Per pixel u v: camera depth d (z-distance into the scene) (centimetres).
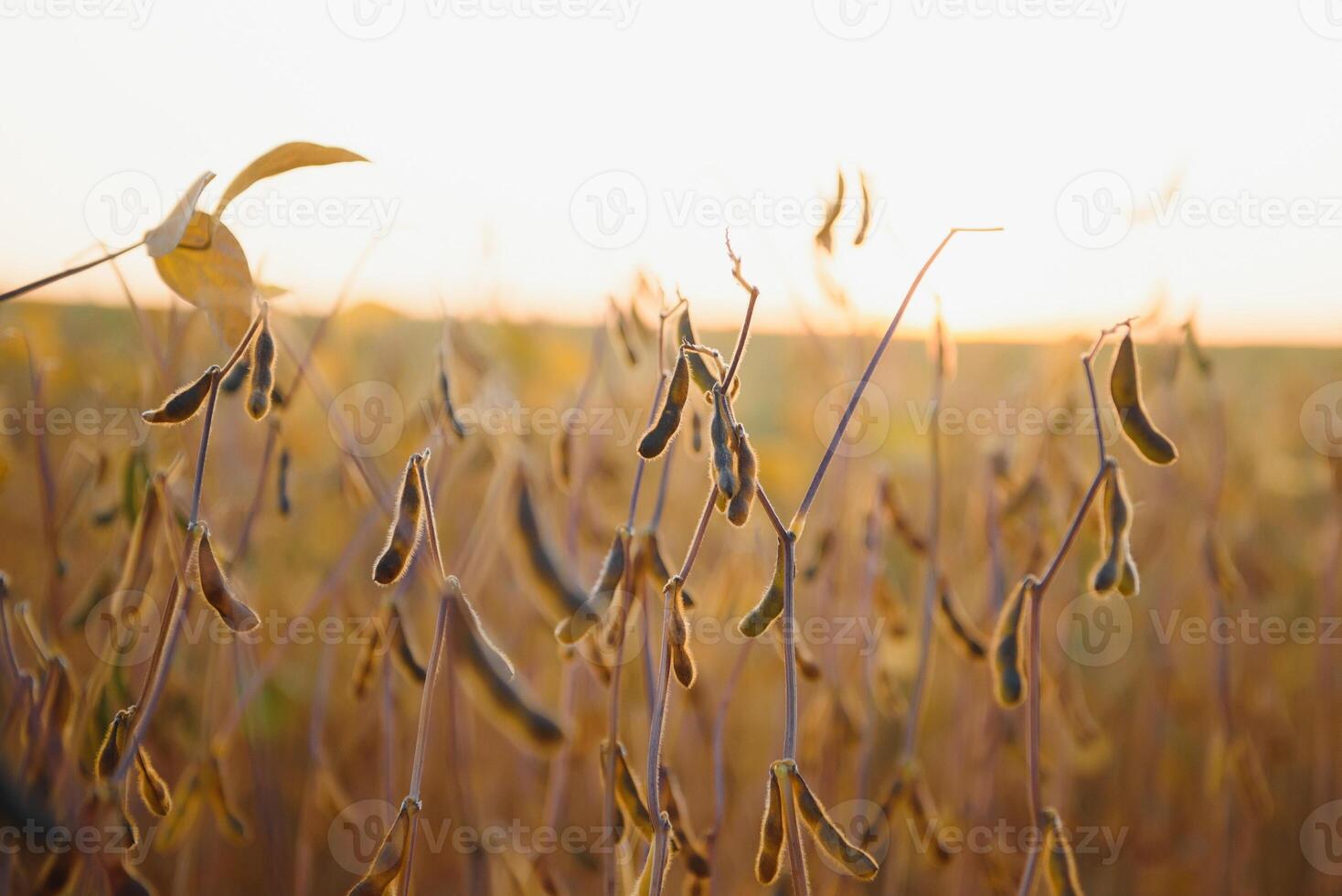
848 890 108
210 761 101
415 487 75
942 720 156
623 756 82
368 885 73
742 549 123
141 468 95
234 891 133
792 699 72
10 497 130
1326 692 155
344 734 142
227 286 80
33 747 83
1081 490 120
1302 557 190
